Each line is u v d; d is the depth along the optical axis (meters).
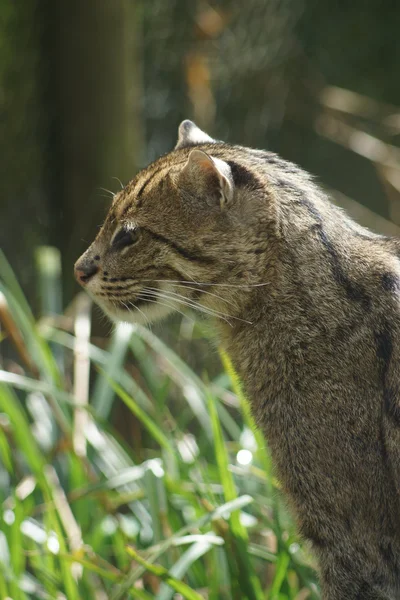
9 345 15.52
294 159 19.98
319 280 8.23
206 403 11.41
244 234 8.48
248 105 19.11
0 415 12.06
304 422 8.09
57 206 15.50
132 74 14.90
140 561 8.49
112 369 11.58
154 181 8.81
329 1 19.73
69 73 14.60
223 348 9.04
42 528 10.77
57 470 12.14
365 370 7.95
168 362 12.90
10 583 9.27
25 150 15.48
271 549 10.02
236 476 10.87
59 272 14.94
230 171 8.40
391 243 8.55
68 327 13.59
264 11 18.91
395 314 8.02
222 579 9.41
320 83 19.67
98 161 14.81
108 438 11.59
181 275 8.70
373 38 20.27
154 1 17.52
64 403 11.44
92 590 9.84
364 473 7.88
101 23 14.34
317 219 8.42
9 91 15.23
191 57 17.23
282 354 8.28
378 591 8.02
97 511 11.28
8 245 16.20
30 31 14.81
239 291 8.52
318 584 9.31
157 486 9.66
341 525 7.99
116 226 8.93
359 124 20.36
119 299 9.00
